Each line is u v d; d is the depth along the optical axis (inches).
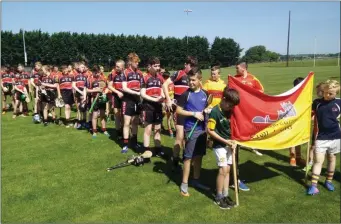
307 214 179.6
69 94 396.2
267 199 198.1
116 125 330.6
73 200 198.5
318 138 205.0
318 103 211.0
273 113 207.9
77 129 389.1
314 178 205.6
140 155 260.2
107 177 233.3
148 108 263.9
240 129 197.9
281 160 267.0
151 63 266.2
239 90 199.6
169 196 202.5
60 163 264.2
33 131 378.9
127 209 186.9
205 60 3235.7
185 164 199.8
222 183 188.2
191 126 200.1
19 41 2391.7
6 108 546.6
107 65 2652.6
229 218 176.4
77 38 2642.7
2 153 291.4
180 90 271.1
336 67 1936.5
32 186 219.3
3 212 184.7
